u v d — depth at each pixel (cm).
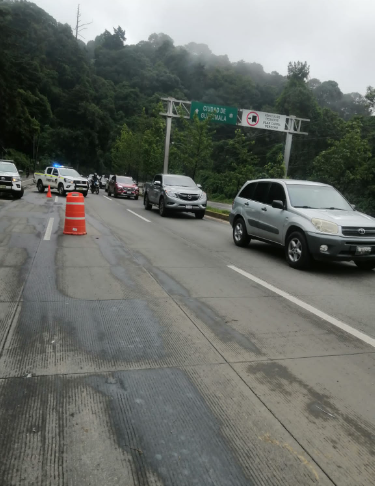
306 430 292
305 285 699
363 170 2720
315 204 891
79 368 365
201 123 2755
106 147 10569
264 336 459
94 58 14375
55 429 279
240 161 2939
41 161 8944
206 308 546
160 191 1803
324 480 246
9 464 246
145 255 880
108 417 295
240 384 351
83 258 816
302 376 370
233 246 1069
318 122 5062
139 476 242
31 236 1041
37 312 498
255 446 272
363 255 780
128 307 534
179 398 324
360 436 288
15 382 336
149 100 10869
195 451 265
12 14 6412
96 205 2159
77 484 235
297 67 5641
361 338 465
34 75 9906
